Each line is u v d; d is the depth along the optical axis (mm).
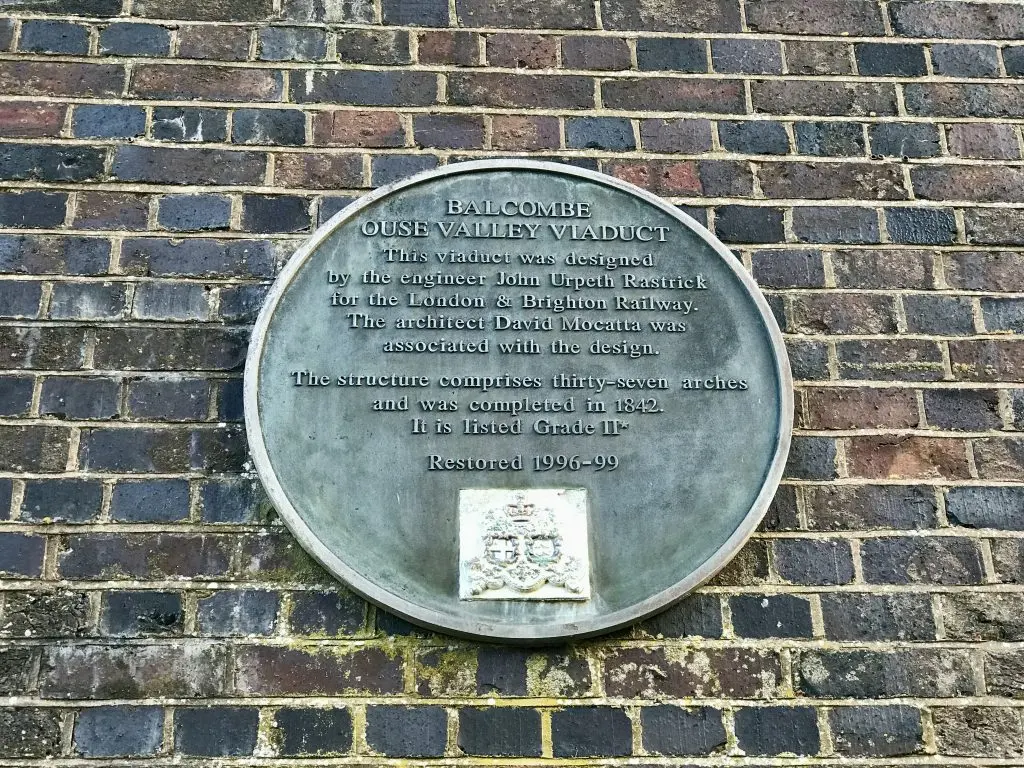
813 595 2641
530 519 2580
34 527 2562
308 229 2908
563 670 2520
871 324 2939
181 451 2658
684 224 2920
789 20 3281
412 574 2518
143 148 2949
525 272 2836
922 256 3029
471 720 2463
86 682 2443
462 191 2912
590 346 2766
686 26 3240
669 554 2574
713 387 2742
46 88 2988
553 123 3088
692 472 2654
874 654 2594
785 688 2545
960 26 3332
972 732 2535
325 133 3012
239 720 2434
